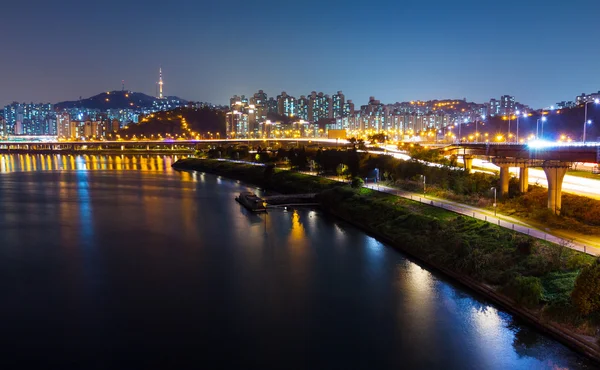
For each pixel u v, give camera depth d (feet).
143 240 267.80
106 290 190.90
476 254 196.54
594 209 234.38
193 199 419.33
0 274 209.36
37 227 300.81
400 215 279.28
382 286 193.06
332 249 246.88
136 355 142.00
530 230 216.54
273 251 244.42
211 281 201.16
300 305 176.24
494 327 155.22
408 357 140.87
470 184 332.60
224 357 141.38
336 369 135.64
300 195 386.93
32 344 147.95
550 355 137.59
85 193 458.91
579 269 167.43
